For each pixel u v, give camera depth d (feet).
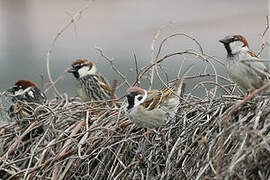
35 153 34.27
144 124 34.22
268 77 36.14
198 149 30.89
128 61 67.10
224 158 29.04
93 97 47.62
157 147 32.89
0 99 40.47
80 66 47.57
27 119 37.99
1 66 65.10
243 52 36.52
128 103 34.17
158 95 34.22
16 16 84.53
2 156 37.06
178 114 34.37
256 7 79.36
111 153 34.24
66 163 34.24
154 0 86.48
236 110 31.09
